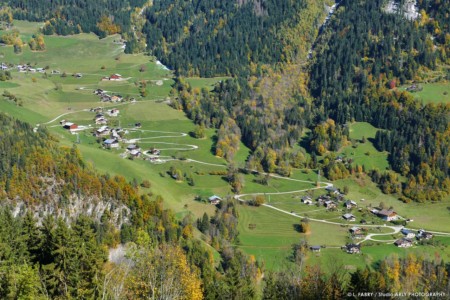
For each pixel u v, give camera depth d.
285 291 61.88
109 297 52.72
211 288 70.81
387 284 73.88
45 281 63.25
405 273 108.62
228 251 135.38
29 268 55.38
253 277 110.62
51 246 74.38
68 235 74.44
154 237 122.81
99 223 134.25
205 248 132.38
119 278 56.69
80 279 64.12
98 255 72.88
